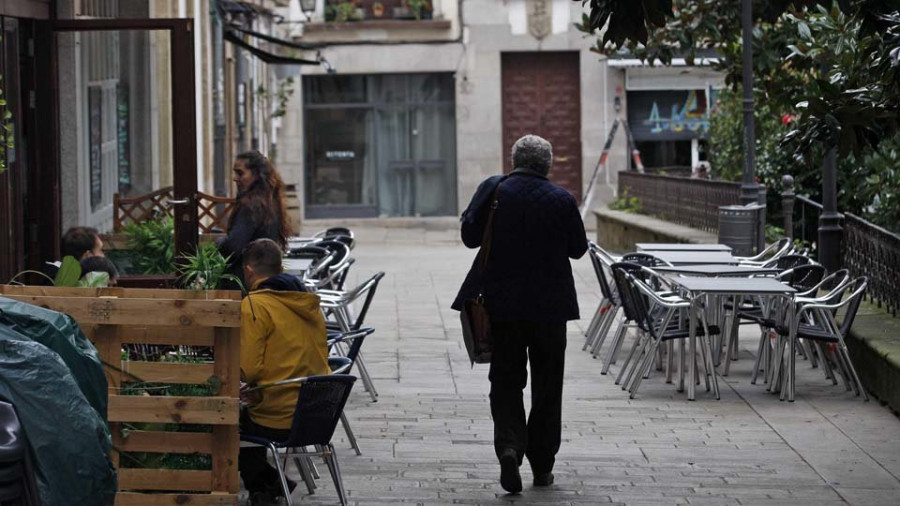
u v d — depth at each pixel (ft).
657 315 39.11
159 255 37.52
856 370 36.81
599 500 25.39
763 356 40.60
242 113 84.38
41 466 15.56
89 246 31.45
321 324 23.97
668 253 44.88
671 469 27.84
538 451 26.04
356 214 117.29
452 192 117.70
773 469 27.86
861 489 26.32
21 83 37.93
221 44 71.26
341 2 115.34
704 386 36.81
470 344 25.58
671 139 115.55
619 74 114.93
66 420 16.05
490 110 116.06
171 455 22.39
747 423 32.27
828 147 29.35
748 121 51.03
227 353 21.56
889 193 47.78
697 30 51.98
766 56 51.72
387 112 116.88
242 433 23.15
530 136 25.91
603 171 115.44
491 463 28.25
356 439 30.35
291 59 75.15
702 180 69.56
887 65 26.81
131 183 50.57
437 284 63.62
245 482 24.34
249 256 24.73
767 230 61.46
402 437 30.60
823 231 45.57
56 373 16.28
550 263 25.36
